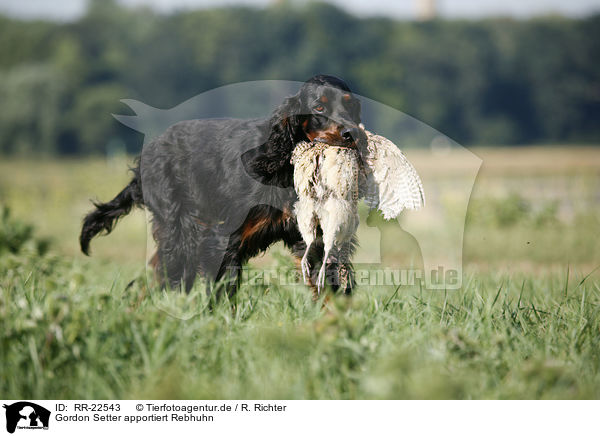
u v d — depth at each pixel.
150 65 110.81
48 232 23.66
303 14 106.44
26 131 105.69
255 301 8.48
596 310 8.07
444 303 8.27
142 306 8.12
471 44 107.62
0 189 37.44
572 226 21.17
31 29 126.06
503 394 6.26
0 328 6.48
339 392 6.25
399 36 108.38
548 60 110.25
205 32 109.25
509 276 10.53
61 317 6.48
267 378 6.30
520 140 108.69
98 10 123.31
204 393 6.18
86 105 105.38
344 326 6.46
